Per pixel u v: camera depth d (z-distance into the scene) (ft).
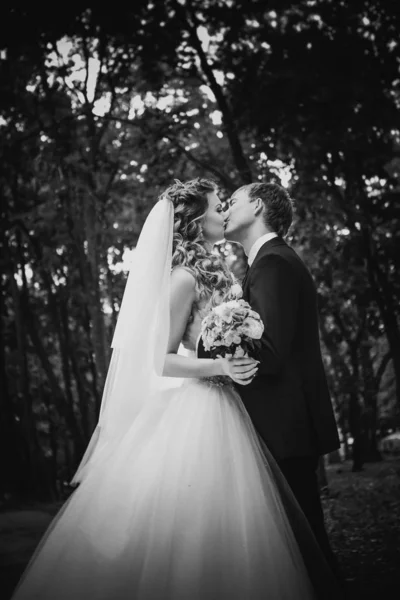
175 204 11.69
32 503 39.34
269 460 10.86
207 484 10.10
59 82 41.50
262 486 10.41
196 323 11.34
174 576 9.61
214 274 11.41
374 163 35.17
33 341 45.93
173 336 11.02
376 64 32.53
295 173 39.63
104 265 49.85
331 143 32.94
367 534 25.64
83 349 48.83
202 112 44.01
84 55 41.34
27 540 26.35
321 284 51.60
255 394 11.16
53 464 45.19
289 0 35.09
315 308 11.69
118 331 11.10
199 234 11.84
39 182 44.29
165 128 42.37
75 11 37.78
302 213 40.11
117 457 10.60
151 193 46.01
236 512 10.02
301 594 9.71
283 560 9.83
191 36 37.52
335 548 23.58
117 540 9.89
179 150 42.37
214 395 11.04
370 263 36.96
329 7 34.19
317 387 11.39
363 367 57.31
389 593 16.53
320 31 33.27
